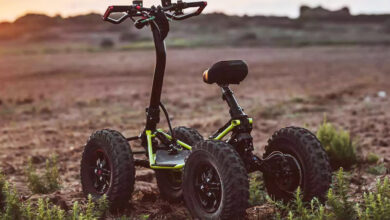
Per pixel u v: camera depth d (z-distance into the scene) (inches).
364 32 6309.1
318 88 846.5
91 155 215.2
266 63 1643.7
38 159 340.8
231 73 185.8
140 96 771.4
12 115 592.1
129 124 504.1
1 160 346.3
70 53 2541.8
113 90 880.3
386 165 293.1
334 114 550.9
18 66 1592.0
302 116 538.6
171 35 5634.8
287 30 6840.6
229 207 167.9
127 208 210.7
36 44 4800.7
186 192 187.5
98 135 209.6
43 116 581.6
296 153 184.1
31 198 230.7
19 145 404.8
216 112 584.7
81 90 893.8
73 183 275.0
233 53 2329.0
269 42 3754.9
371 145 371.6
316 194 178.7
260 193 226.2
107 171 208.5
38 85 1008.2
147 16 198.7
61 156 356.5
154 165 202.5
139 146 383.2
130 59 1897.1
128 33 5374.0
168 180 225.8
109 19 193.8
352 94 754.2
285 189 190.2
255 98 715.4
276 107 605.6
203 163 179.6
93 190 214.5
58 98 764.6
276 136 193.3
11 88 949.8
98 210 201.9
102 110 620.1
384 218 168.7
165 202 226.7
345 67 1406.3
